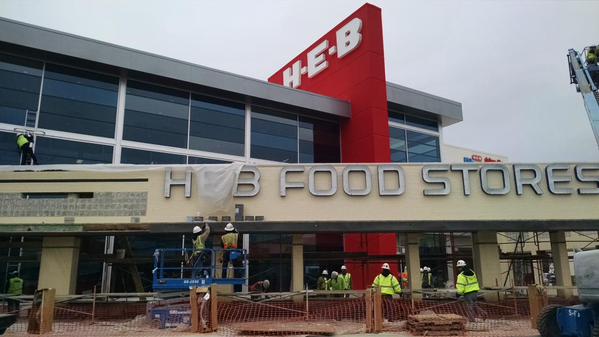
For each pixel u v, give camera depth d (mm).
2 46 20609
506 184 18094
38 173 17156
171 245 22453
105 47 22219
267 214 17422
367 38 27828
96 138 21922
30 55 21250
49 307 13438
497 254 18031
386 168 18094
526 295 17672
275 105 26922
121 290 21078
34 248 19062
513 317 16516
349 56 29234
